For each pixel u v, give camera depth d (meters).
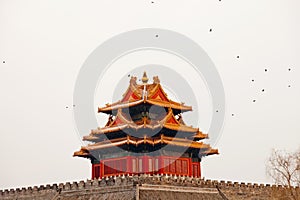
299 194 98.75
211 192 95.00
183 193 90.56
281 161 101.56
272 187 102.94
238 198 97.88
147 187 86.50
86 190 92.19
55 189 96.56
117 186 88.19
